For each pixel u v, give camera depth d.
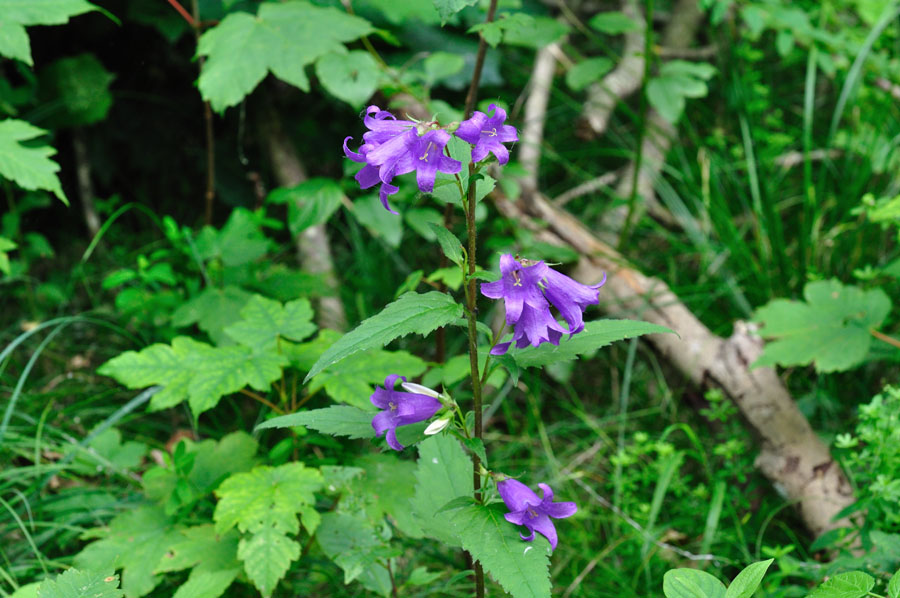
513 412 1.55
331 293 1.55
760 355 1.40
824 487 1.35
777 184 1.90
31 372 1.58
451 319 1.03
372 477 1.29
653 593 1.31
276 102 1.85
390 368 1.32
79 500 1.33
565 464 1.47
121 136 1.88
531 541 1.05
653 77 1.59
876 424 1.25
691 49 2.09
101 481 1.39
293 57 1.40
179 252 1.67
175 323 1.45
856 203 1.72
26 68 1.60
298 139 1.92
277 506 1.21
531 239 1.53
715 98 2.11
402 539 1.33
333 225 1.89
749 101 1.95
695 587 1.06
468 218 1.05
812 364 1.54
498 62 1.89
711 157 1.87
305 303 1.36
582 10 2.24
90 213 1.85
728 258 1.71
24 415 1.39
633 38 1.99
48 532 1.29
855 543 1.29
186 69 1.86
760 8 1.76
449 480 1.15
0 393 1.50
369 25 1.43
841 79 1.94
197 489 1.29
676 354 1.44
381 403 1.06
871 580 1.06
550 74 1.88
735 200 1.91
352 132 1.96
